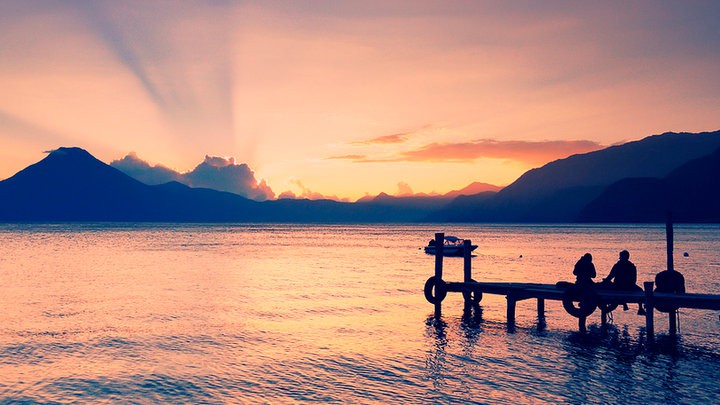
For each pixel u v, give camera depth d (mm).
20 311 31312
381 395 16484
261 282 46469
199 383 17688
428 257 82250
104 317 29438
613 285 26219
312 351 21906
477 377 18375
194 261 70312
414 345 23078
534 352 21984
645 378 18375
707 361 20656
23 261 68812
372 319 29078
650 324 23844
